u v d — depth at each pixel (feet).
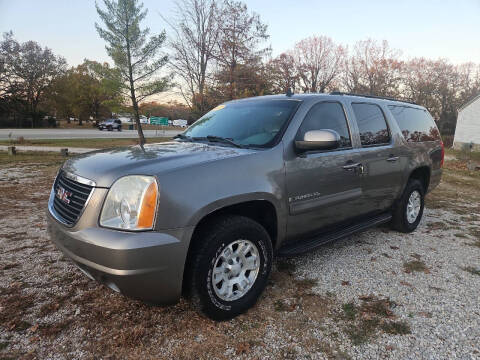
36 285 9.86
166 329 7.97
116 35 67.15
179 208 7.22
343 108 11.70
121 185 7.22
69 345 7.36
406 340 7.73
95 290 9.63
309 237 10.89
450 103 155.43
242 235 8.27
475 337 7.89
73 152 53.26
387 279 10.68
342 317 8.59
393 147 13.32
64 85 193.06
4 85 186.29
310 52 134.72
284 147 9.41
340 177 10.84
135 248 6.76
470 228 16.51
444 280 10.73
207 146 9.78
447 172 40.14
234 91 64.69
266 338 7.73
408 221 15.10
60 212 8.33
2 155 45.96
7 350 7.16
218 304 8.01
